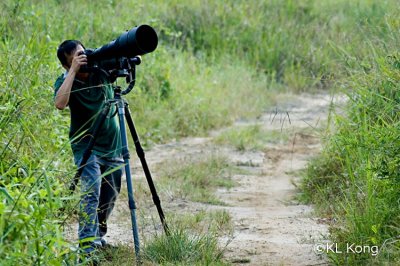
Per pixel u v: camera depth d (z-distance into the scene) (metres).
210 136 32.06
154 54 35.62
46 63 22.98
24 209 12.38
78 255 13.36
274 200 21.48
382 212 15.70
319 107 36.94
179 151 28.38
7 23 27.09
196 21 47.38
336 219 17.94
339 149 20.17
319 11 50.06
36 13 30.83
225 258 15.53
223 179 23.92
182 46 44.22
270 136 30.72
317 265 15.03
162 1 48.22
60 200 12.98
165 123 31.36
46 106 19.62
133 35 14.25
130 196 14.82
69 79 14.65
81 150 15.41
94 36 33.91
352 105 21.08
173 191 21.44
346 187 19.62
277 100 39.31
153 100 33.56
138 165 25.50
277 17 49.16
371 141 17.25
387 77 19.80
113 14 37.69
